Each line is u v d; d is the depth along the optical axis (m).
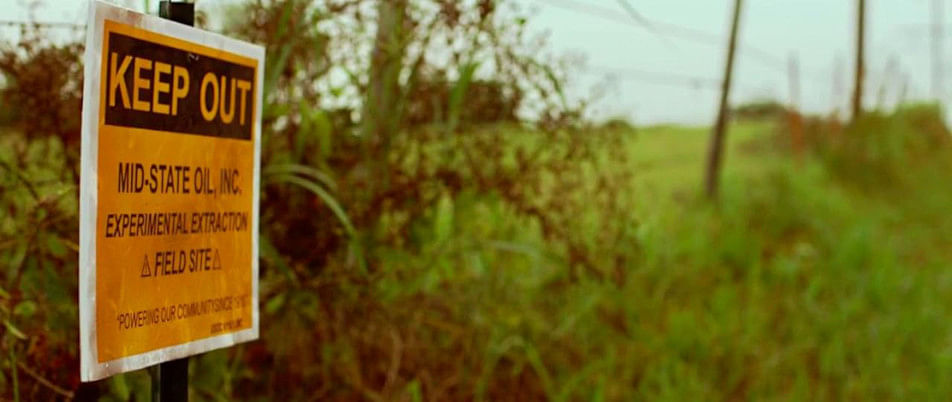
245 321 2.15
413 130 3.42
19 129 2.86
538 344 4.24
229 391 2.90
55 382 2.57
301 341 3.15
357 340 3.24
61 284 2.70
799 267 6.56
